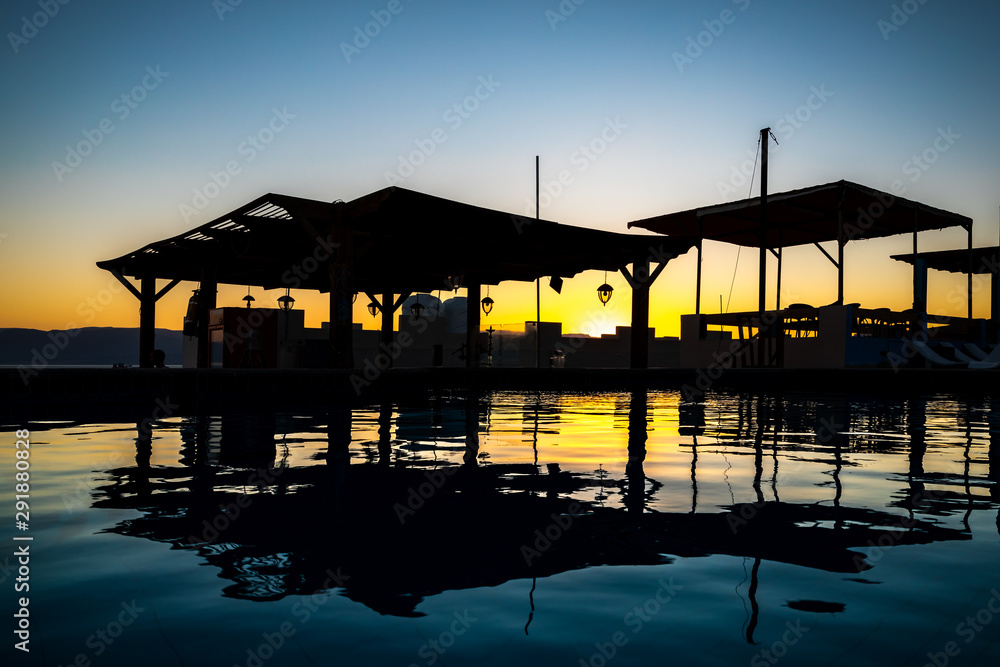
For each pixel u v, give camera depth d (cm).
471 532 288
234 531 288
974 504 347
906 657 169
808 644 178
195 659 166
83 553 256
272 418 817
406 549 263
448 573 236
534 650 173
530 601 210
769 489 383
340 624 190
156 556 253
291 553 257
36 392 965
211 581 226
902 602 209
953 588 222
